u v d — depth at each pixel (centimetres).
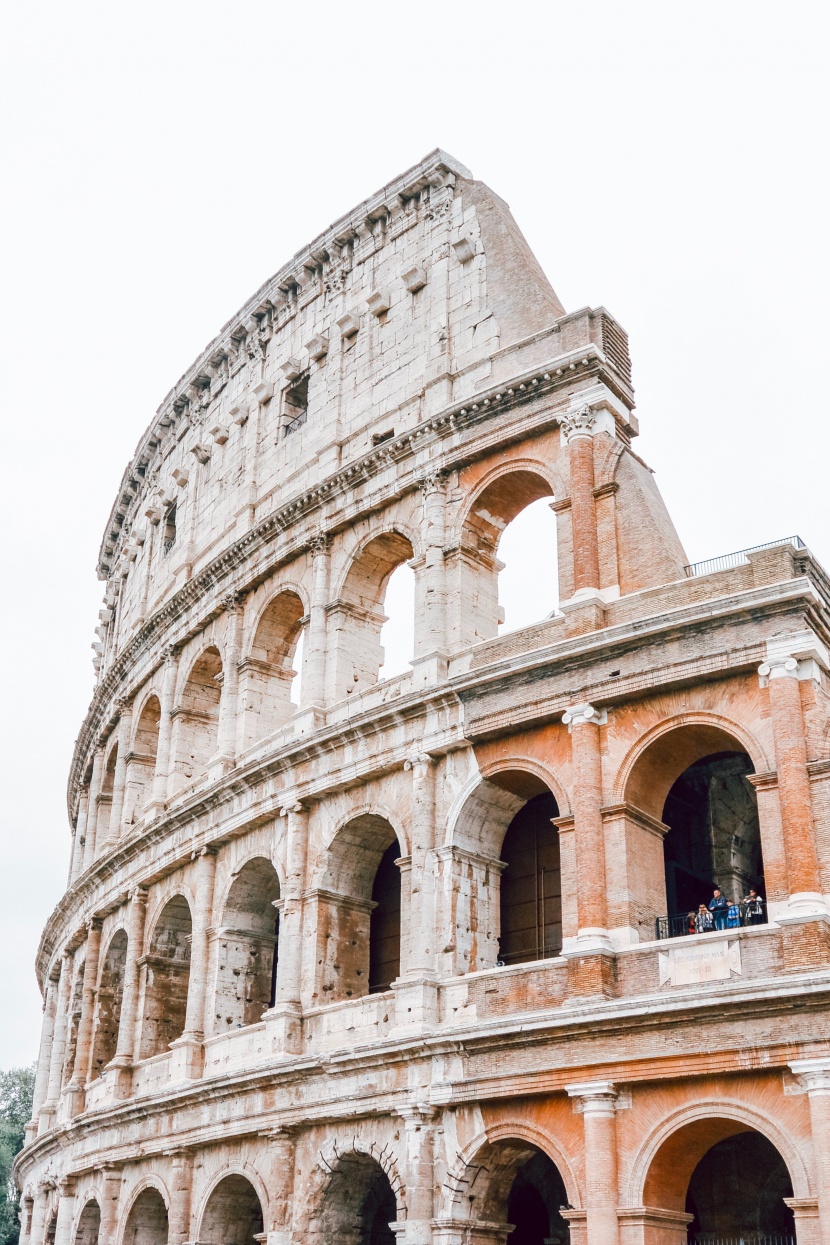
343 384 6169
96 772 8131
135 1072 6016
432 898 4588
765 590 4028
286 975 4997
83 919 7275
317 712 5406
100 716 8206
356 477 5612
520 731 4559
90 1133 6191
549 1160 4694
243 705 6019
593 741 4306
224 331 7231
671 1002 3753
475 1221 4169
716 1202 4331
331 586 5666
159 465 8144
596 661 4381
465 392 5400
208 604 6512
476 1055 4200
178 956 6303
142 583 7912
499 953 4694
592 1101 3859
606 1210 3731
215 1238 5134
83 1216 6356
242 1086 4944
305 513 5881
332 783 5097
